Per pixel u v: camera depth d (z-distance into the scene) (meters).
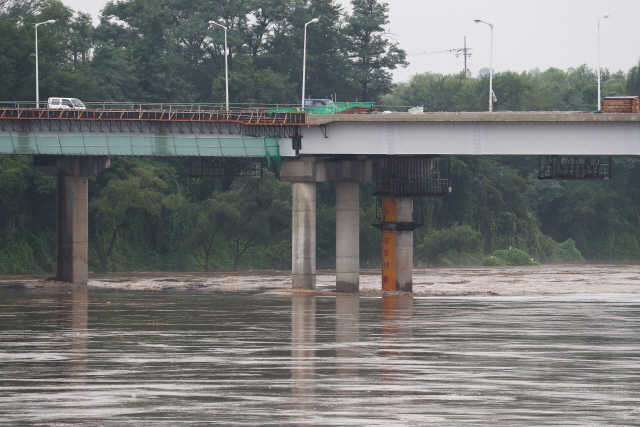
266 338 80.62
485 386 55.41
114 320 97.31
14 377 58.12
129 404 49.06
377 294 145.88
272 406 48.62
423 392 53.09
